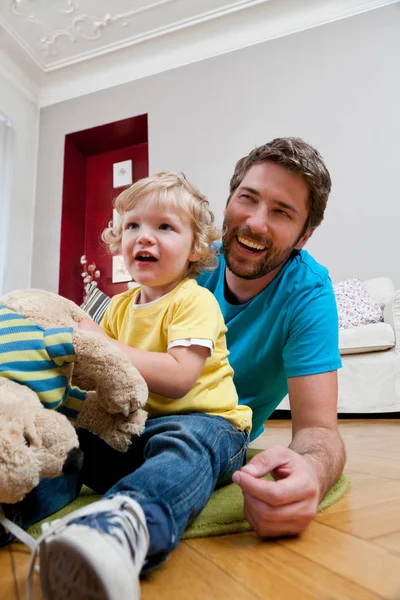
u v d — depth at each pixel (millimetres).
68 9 2754
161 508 458
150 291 829
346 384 2066
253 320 929
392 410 2027
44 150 3373
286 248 895
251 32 2928
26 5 2699
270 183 883
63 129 3354
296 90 2793
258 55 2900
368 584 410
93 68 3238
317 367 812
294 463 555
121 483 486
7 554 497
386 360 2049
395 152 2562
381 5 2682
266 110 2842
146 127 3244
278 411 2252
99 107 3273
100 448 683
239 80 2926
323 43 2771
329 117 2707
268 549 503
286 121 2791
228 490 711
